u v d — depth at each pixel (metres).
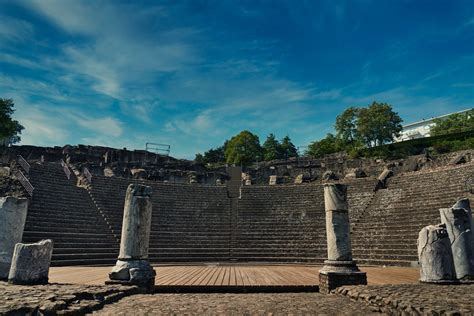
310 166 37.75
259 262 19.59
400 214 21.19
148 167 39.09
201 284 10.41
